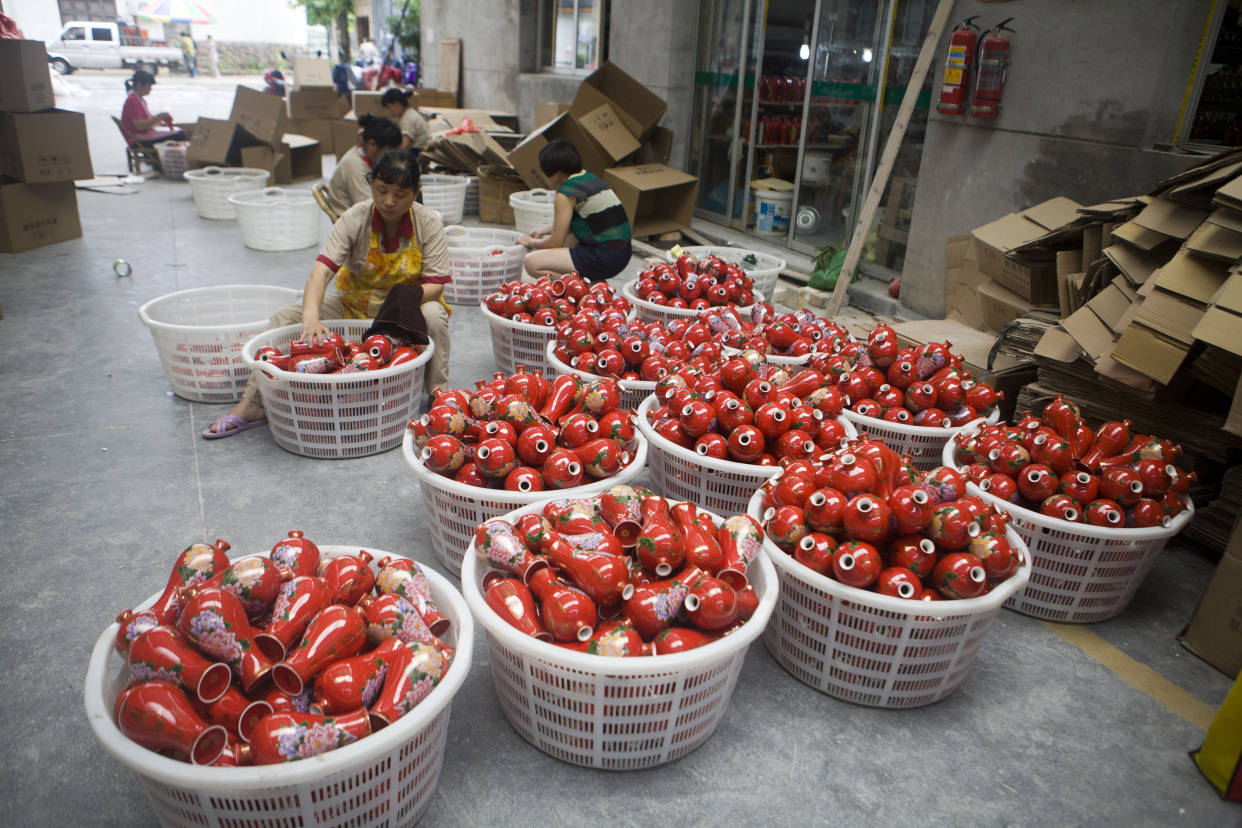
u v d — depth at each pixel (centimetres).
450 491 256
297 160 1041
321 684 170
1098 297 345
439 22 1465
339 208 566
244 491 329
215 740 158
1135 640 272
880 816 199
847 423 313
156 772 148
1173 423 329
